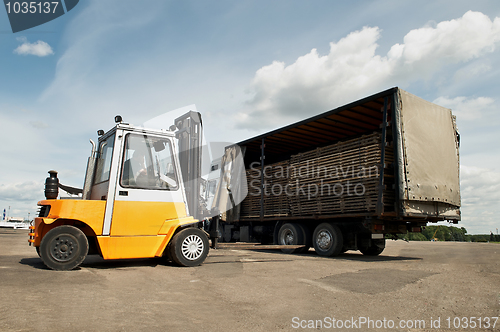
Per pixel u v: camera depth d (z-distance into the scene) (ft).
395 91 26.43
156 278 17.06
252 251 37.14
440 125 29.60
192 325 10.02
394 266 23.62
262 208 38.63
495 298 14.07
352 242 31.12
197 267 20.95
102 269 19.51
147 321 10.16
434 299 13.83
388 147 27.09
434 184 27.71
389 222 30.09
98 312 10.82
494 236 131.75
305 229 34.50
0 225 143.33
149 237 20.07
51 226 19.65
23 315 10.11
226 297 13.56
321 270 21.03
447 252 38.88
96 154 22.34
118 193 19.61
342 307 12.44
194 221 21.40
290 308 12.14
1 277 15.81
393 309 12.34
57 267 18.40
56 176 21.06
